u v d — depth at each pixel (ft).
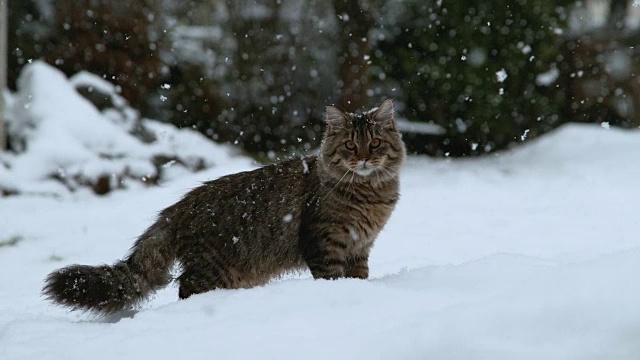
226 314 15.80
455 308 13.50
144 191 43.62
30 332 16.46
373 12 60.90
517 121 61.11
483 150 60.95
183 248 21.26
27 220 37.52
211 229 21.17
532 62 60.13
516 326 12.27
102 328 16.35
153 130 51.08
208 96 60.08
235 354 13.51
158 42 59.00
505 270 18.16
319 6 63.16
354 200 21.29
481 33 59.36
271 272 21.97
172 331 15.02
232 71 61.87
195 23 66.28
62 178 43.04
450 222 37.04
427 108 61.46
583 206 40.16
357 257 22.22
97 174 43.45
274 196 21.66
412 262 27.50
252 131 61.05
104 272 20.10
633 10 84.89
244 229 21.34
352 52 60.18
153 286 21.13
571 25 66.13
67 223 37.11
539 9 59.21
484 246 31.83
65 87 48.49
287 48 62.18
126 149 46.52
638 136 60.08
